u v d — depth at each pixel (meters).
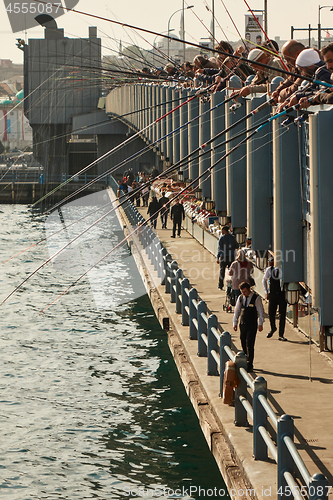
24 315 24.83
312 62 9.75
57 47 63.06
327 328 11.25
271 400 9.48
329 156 10.00
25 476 11.85
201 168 21.22
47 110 65.12
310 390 9.86
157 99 32.66
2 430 13.95
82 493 11.20
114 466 12.14
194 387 10.84
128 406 15.12
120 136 64.94
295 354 11.73
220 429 8.96
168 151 29.12
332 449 7.78
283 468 6.43
